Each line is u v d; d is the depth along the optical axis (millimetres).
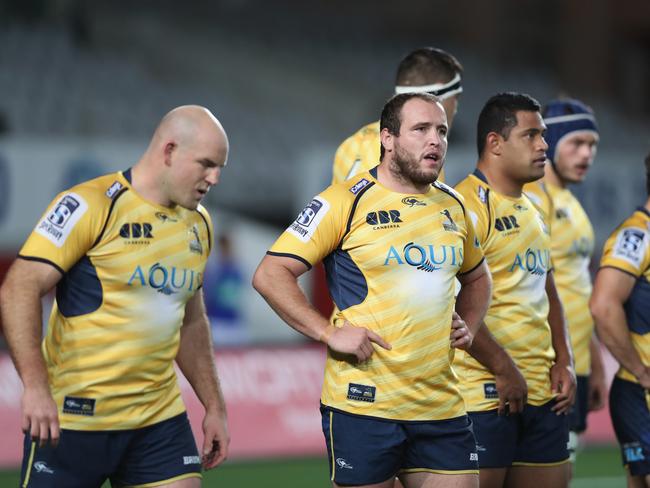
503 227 14789
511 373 14297
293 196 51062
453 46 76562
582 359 18422
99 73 64312
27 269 12281
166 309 13086
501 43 75750
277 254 12727
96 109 59531
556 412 15219
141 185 12984
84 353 12797
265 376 30516
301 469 27750
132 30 73938
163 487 13172
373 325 12594
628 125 73000
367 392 12625
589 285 18688
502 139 14812
